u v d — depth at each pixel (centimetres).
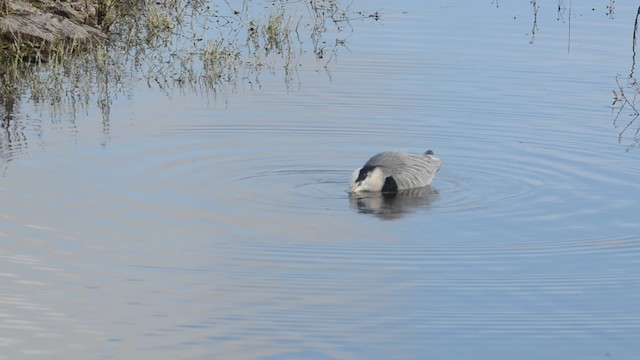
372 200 1984
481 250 1745
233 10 3594
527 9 3641
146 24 3431
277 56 3080
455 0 3778
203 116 2503
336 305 1535
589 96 2667
